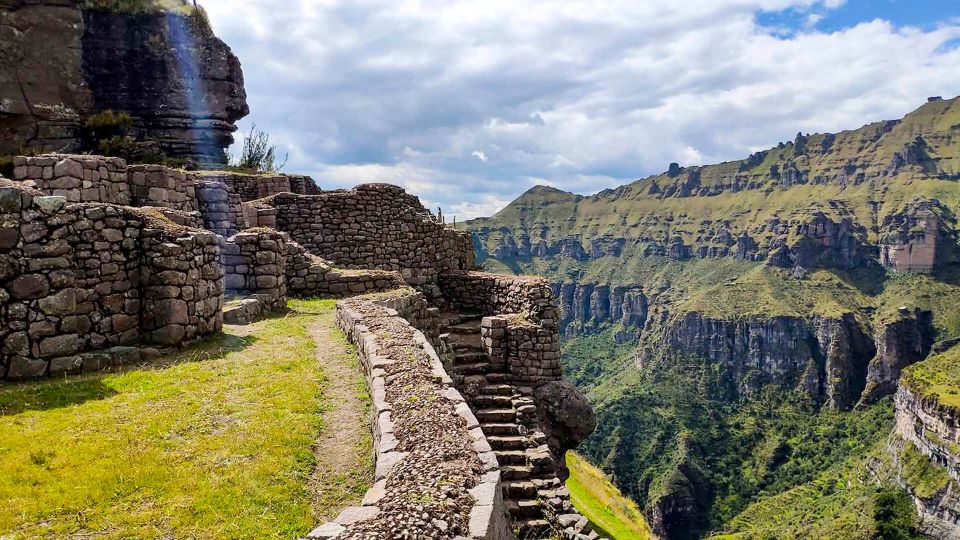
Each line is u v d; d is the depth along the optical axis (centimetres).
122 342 1142
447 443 709
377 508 566
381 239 2564
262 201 2461
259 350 1246
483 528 539
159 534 567
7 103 3272
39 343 984
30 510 584
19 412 827
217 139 3912
